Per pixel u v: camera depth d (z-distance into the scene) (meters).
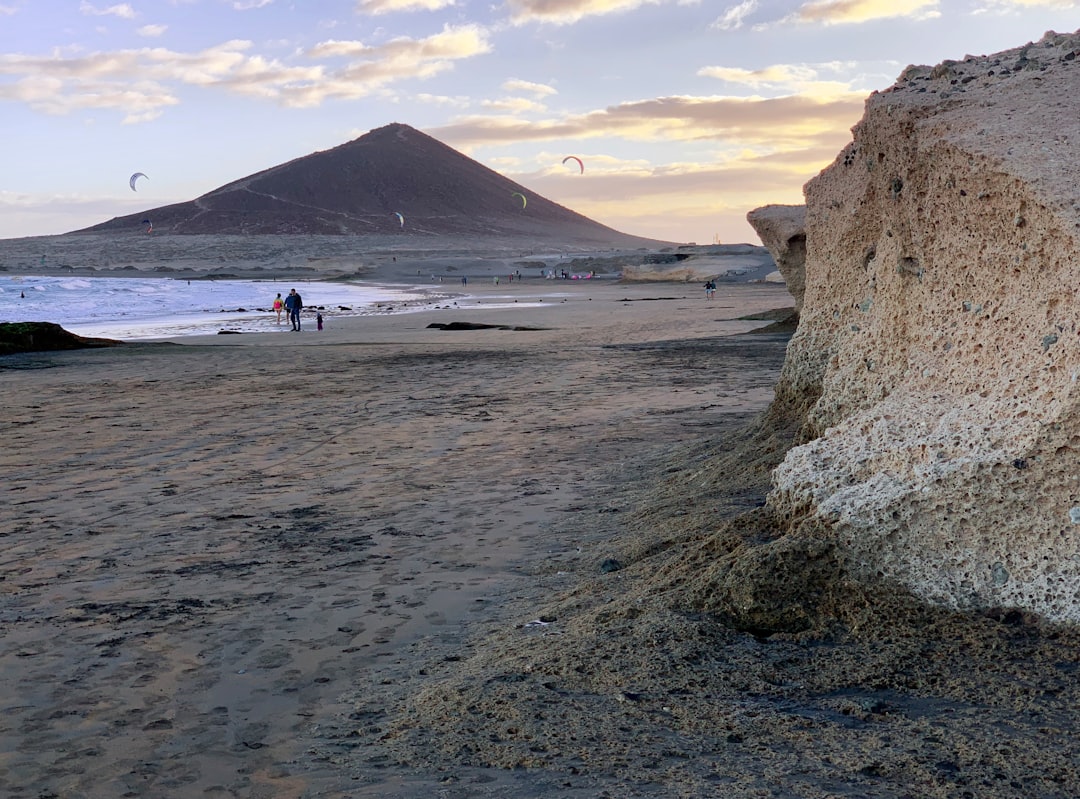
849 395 5.68
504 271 130.88
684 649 3.85
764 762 3.01
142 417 12.52
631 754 3.12
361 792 3.04
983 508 3.92
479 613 5.00
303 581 5.64
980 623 3.80
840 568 4.13
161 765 3.37
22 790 3.21
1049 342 3.97
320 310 53.66
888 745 3.06
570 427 10.97
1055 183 4.06
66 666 4.37
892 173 5.27
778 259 19.73
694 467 7.71
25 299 65.81
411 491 8.03
